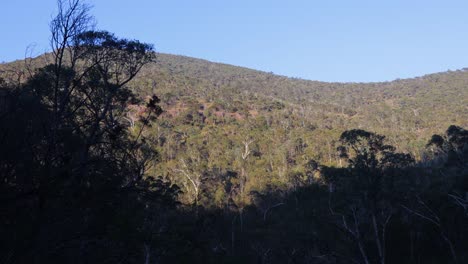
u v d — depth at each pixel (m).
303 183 53.16
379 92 166.50
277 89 174.00
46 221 13.45
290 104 128.88
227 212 52.81
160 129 75.00
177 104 105.06
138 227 17.34
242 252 43.38
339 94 169.75
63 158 14.21
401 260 37.91
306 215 43.41
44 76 15.71
